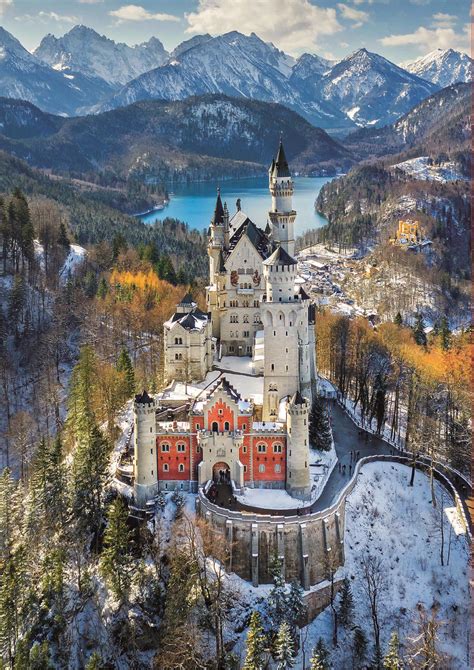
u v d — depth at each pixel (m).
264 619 120.69
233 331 192.75
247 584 126.94
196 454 137.38
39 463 139.00
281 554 126.69
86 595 124.56
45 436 178.25
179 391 163.38
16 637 117.50
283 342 149.38
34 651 111.12
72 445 161.62
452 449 163.12
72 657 117.75
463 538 138.62
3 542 133.00
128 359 177.38
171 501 136.12
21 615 119.25
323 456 152.12
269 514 130.25
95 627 121.25
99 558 129.88
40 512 135.62
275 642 114.00
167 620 113.69
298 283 168.75
